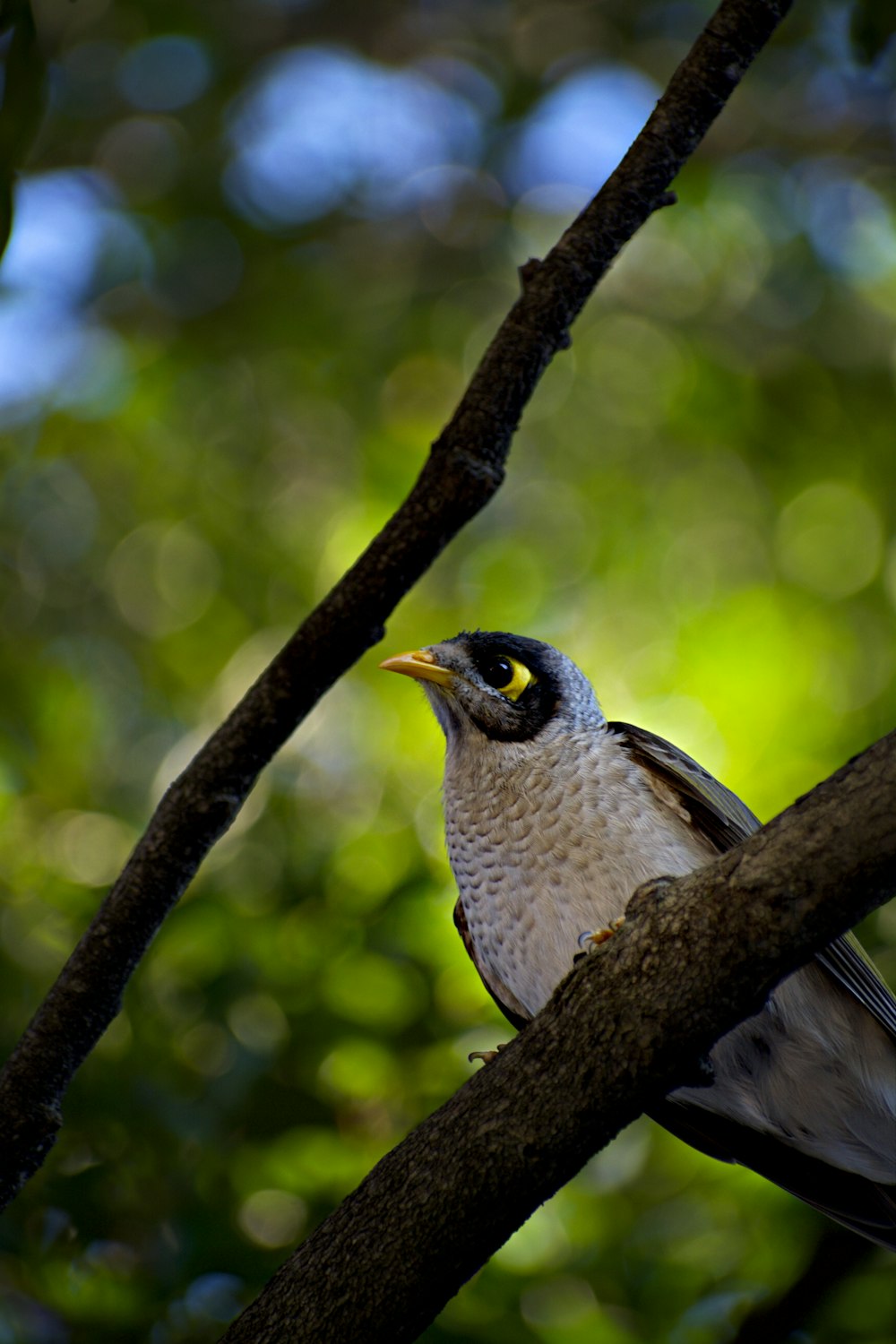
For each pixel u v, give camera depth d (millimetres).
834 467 15188
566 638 14086
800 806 4379
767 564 14805
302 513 16156
